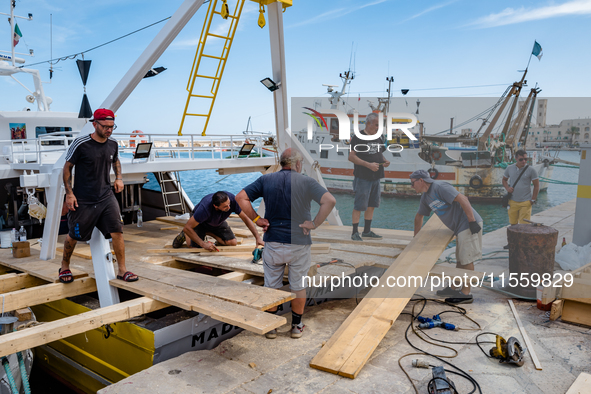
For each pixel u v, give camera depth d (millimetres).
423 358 3365
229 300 3480
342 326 3658
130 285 4031
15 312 4387
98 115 3729
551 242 3830
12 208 7469
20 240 5664
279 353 3518
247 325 2965
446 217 3721
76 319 3322
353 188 3727
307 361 3365
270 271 3773
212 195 4988
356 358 3240
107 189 4012
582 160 3406
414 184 3623
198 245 5469
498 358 3309
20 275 4926
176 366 3307
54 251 5445
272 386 3006
